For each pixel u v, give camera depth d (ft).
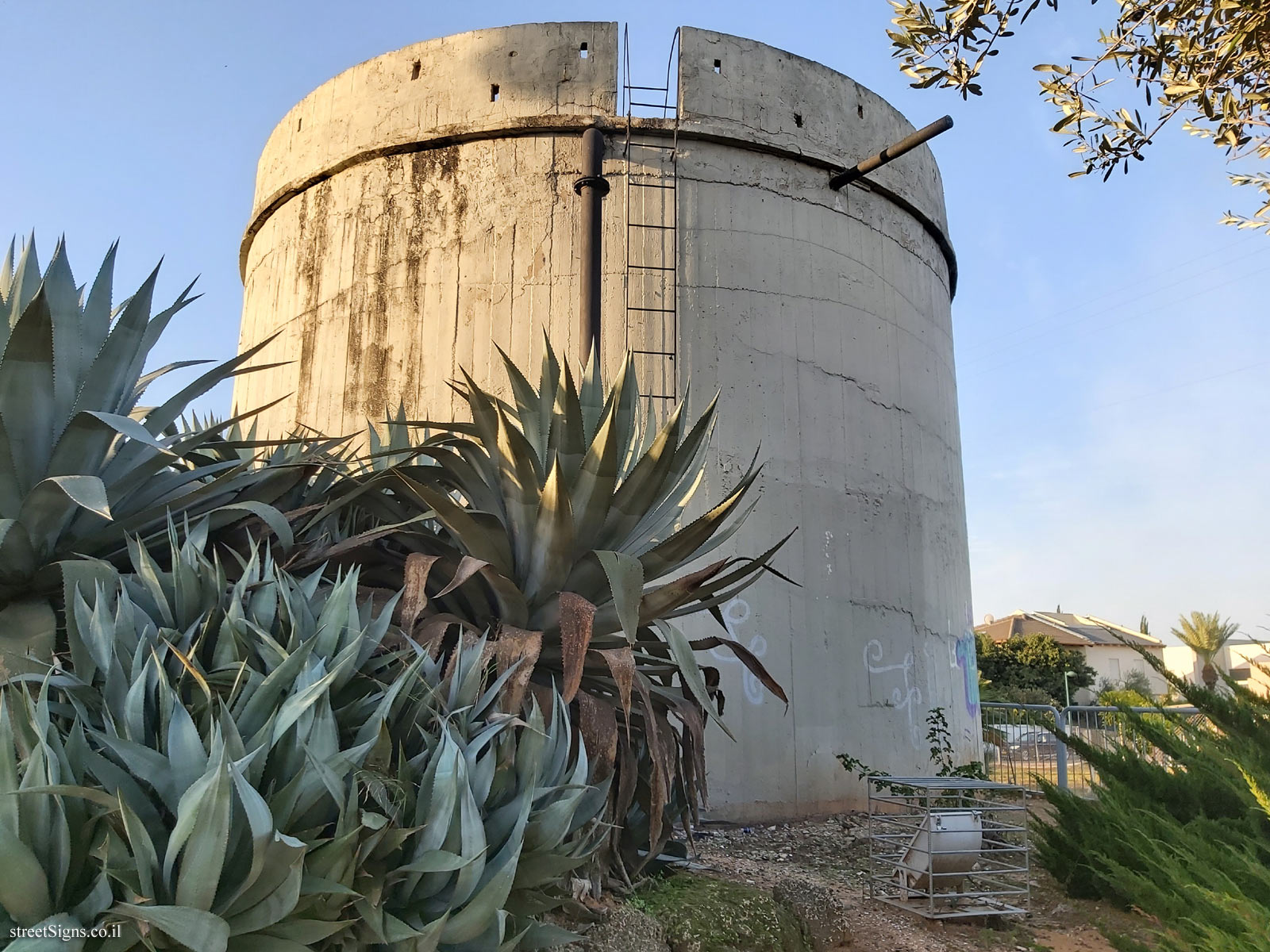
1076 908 19.12
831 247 34.71
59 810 7.29
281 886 7.48
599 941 12.23
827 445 32.89
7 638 10.13
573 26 33.60
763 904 15.30
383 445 20.01
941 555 37.42
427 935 8.22
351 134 35.01
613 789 13.93
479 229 32.24
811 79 35.47
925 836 20.51
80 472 11.30
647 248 31.86
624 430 15.75
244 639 9.61
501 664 12.05
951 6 15.46
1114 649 146.92
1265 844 11.17
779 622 30.50
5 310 11.52
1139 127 16.51
